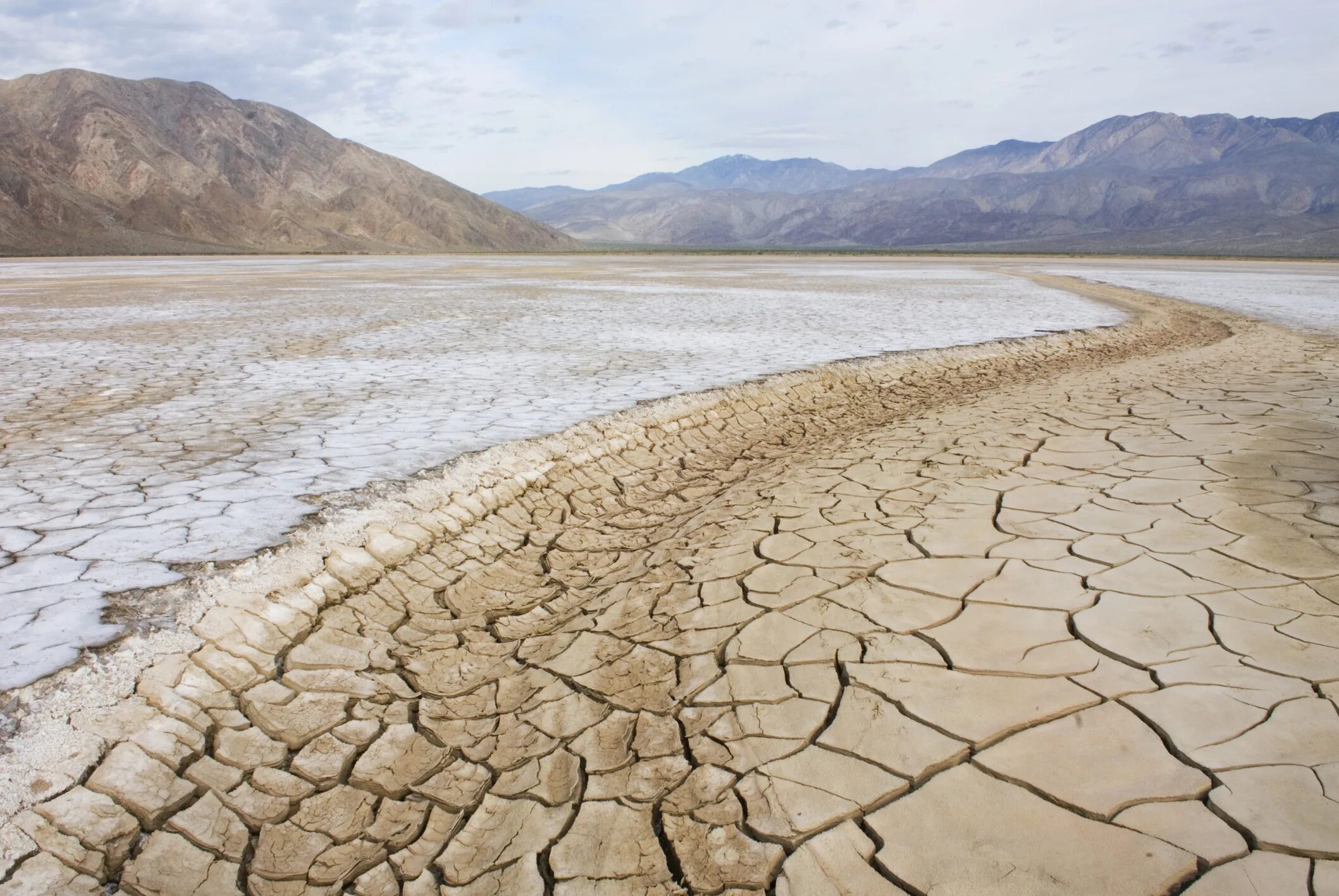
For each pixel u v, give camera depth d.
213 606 2.91
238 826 2.18
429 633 3.24
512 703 2.73
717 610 3.09
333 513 3.77
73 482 4.28
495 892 1.95
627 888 1.89
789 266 37.34
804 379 7.83
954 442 5.21
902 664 2.55
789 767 2.17
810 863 1.87
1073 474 4.26
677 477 5.48
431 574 3.63
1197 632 2.55
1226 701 2.20
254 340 10.45
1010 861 1.78
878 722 2.29
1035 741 2.14
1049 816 1.89
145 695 2.46
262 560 3.25
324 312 14.20
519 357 8.91
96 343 10.09
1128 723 2.16
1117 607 2.75
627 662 2.85
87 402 6.52
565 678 2.81
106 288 20.83
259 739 2.47
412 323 12.39
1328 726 2.06
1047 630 2.65
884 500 4.09
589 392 6.88
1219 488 3.83
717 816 2.05
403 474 4.40
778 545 3.62
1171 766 1.99
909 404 7.63
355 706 2.70
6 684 2.34
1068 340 10.86
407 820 2.22
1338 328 11.73
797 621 2.91
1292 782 1.89
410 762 2.46
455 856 2.08
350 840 2.16
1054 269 32.41
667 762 2.29
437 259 53.22
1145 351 10.53
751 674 2.62
